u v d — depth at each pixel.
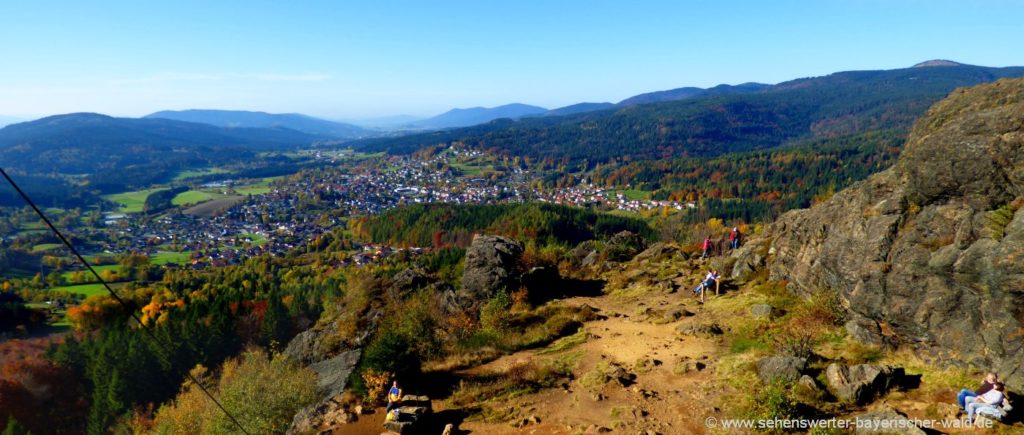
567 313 26.86
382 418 17.09
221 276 155.00
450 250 130.62
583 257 44.81
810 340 17.70
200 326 84.25
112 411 68.50
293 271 156.75
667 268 33.88
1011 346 12.47
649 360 18.72
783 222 29.22
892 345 15.98
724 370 16.88
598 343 21.75
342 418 17.31
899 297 15.81
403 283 36.16
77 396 76.00
